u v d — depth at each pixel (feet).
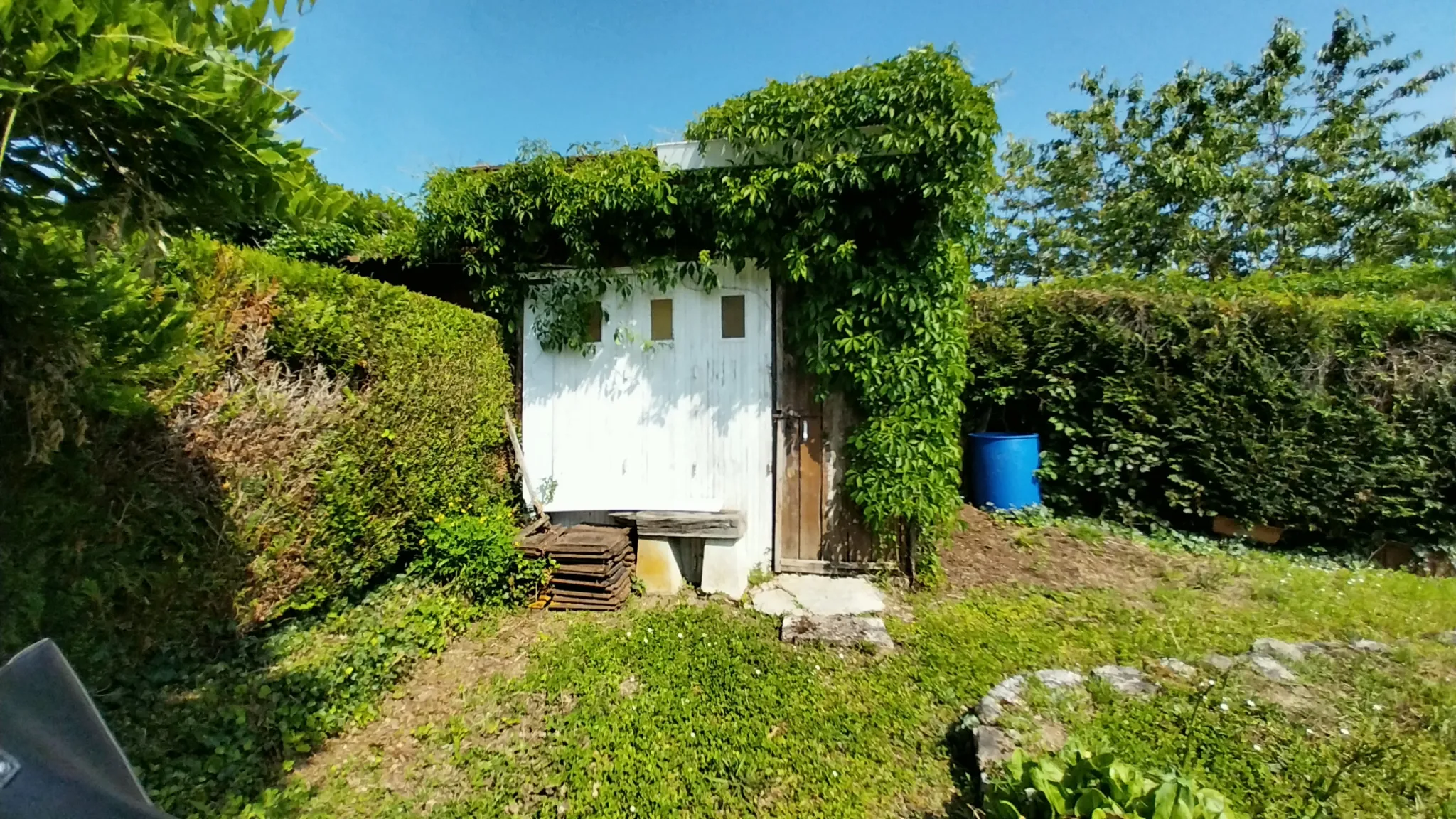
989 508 18.81
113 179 4.26
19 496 6.72
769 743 8.67
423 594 13.04
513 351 17.80
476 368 16.05
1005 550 16.52
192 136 3.91
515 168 15.80
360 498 11.98
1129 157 40.75
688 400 16.52
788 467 15.97
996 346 20.02
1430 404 16.35
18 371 4.70
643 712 9.43
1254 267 37.81
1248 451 17.11
